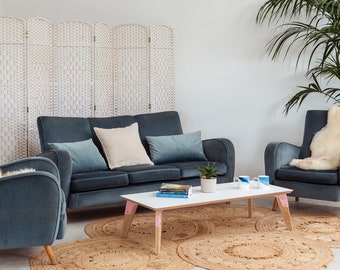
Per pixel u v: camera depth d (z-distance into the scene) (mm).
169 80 5645
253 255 3188
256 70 5508
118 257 3178
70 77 5207
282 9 5332
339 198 4086
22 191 2873
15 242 2902
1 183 2836
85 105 5293
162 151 4836
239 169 5648
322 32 4727
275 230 3818
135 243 3498
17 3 6383
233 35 5559
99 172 4230
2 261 3135
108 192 4180
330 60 5215
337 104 5250
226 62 5602
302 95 5273
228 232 3771
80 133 4684
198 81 5695
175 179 4516
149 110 5516
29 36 4949
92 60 5285
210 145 4941
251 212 4262
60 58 5168
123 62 5457
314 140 4695
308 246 3379
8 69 4914
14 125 4945
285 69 5402
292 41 5348
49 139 4500
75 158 4316
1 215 2854
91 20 6039
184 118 5762
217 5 5590
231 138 5648
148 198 3508
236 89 5594
